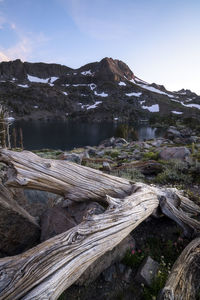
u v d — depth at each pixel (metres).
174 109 187.88
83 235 2.48
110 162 12.57
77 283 2.68
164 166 8.92
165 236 3.94
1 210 2.98
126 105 191.38
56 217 3.79
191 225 3.82
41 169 3.46
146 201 3.76
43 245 2.26
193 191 6.52
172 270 2.67
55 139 56.97
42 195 5.61
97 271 2.86
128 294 2.66
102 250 2.59
